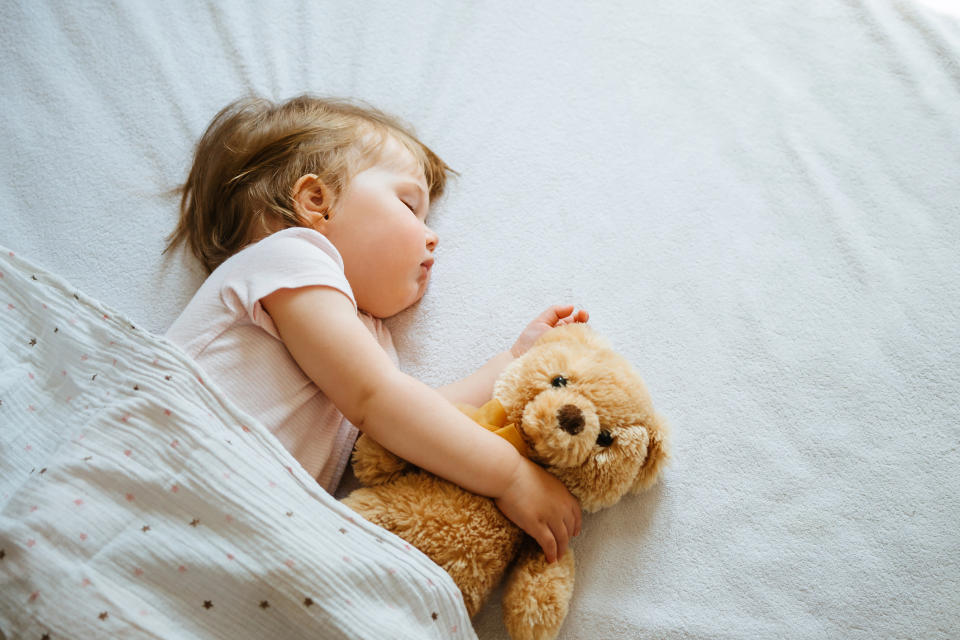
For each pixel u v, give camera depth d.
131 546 0.70
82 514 0.70
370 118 1.04
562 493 0.82
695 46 1.22
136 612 0.68
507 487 0.79
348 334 0.82
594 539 0.89
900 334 0.98
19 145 1.17
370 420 0.81
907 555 0.86
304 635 0.71
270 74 1.21
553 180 1.13
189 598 0.70
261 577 0.70
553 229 1.09
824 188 1.09
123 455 0.73
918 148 1.11
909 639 0.83
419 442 0.79
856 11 1.22
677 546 0.88
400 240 0.95
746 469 0.92
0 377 0.80
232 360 0.84
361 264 0.94
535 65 1.22
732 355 0.99
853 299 1.01
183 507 0.72
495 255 1.08
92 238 1.11
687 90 1.18
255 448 0.76
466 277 1.07
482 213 1.11
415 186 1.00
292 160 0.97
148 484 0.72
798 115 1.15
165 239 1.11
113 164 1.16
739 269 1.04
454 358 1.02
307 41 1.24
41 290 0.84
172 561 0.70
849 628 0.83
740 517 0.89
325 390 0.83
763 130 1.14
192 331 0.86
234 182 0.98
